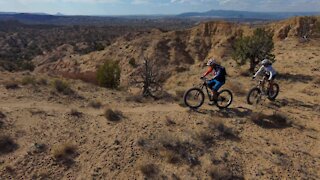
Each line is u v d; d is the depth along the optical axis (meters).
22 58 101.56
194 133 9.40
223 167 8.00
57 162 7.96
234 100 13.06
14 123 9.41
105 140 8.92
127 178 7.58
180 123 10.08
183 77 24.62
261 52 19.81
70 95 12.94
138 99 12.92
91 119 10.21
